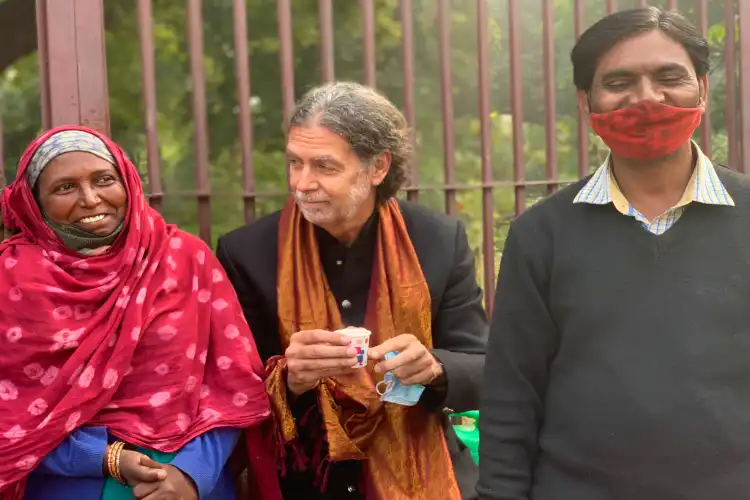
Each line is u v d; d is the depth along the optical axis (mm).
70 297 1823
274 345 2098
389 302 2014
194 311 1931
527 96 3850
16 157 3504
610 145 1371
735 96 3119
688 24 1343
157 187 2318
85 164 1839
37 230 1912
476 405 2012
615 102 1354
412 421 2018
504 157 3848
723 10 3080
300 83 3631
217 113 3580
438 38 2664
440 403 1987
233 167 3566
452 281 2107
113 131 3457
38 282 1828
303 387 1885
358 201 1923
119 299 1853
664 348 1298
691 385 1278
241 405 1903
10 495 1745
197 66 2346
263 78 3607
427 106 3703
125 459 1714
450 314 2102
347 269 2061
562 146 3904
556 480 1409
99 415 1799
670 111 1299
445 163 2691
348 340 1768
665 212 1344
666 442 1286
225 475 1999
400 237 2064
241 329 1979
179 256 1973
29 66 3561
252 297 2098
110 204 1893
